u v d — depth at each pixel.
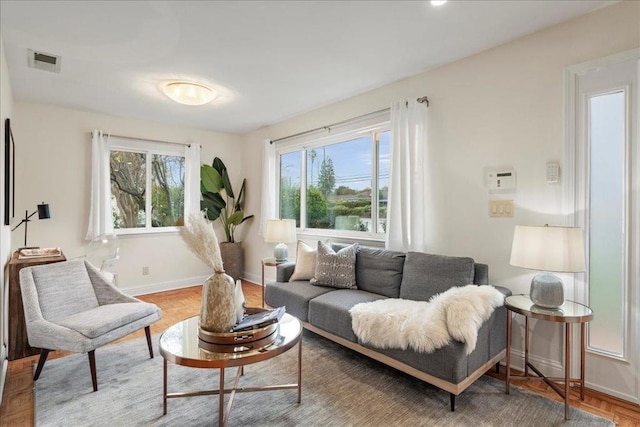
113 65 2.80
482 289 2.09
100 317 2.29
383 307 2.30
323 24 2.22
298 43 2.46
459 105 2.74
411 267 2.65
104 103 3.78
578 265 1.86
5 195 2.65
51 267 2.47
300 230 4.34
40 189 3.79
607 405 1.97
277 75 3.03
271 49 2.55
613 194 2.06
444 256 2.55
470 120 2.68
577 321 1.84
